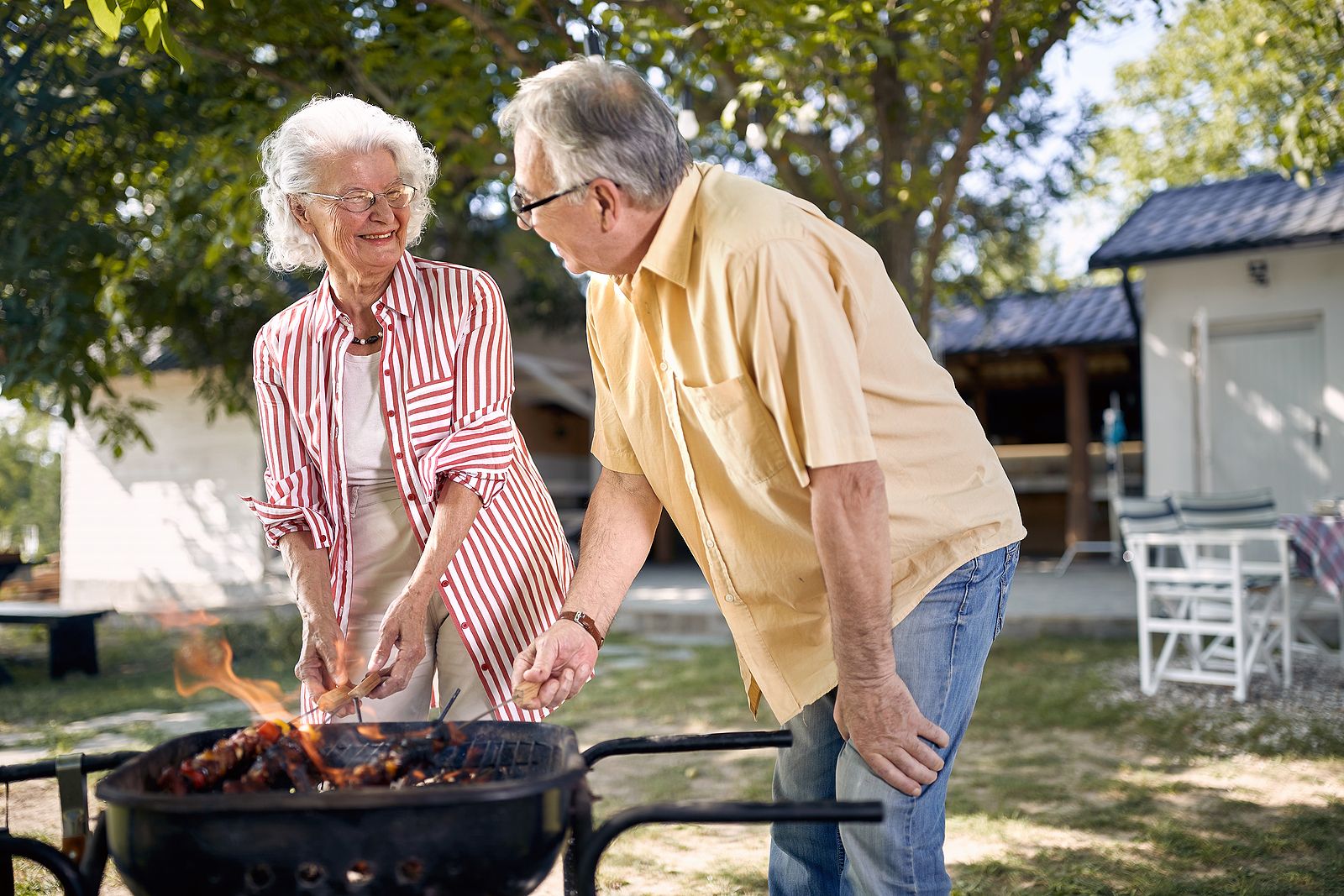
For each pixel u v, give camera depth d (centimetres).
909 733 177
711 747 164
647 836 353
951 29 564
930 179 651
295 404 219
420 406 217
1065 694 543
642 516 222
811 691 208
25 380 572
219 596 1238
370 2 570
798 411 170
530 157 172
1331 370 1005
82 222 587
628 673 655
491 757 164
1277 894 282
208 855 124
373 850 124
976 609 194
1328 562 547
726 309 172
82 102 563
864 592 170
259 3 525
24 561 916
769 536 199
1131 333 1267
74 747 484
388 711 230
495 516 228
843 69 595
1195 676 540
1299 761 420
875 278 184
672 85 586
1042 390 1706
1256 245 993
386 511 227
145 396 1278
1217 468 1062
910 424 189
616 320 212
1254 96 1520
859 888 188
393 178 205
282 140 204
